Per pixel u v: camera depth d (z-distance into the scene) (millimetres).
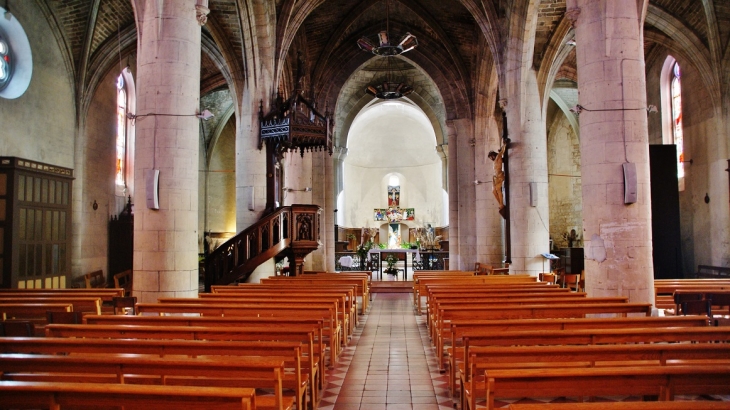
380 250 31719
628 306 9258
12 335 7871
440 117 39344
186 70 12164
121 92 25125
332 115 29547
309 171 28016
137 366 5086
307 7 21312
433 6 26797
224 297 11211
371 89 31312
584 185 11625
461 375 6926
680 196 24609
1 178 16469
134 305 10375
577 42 11883
